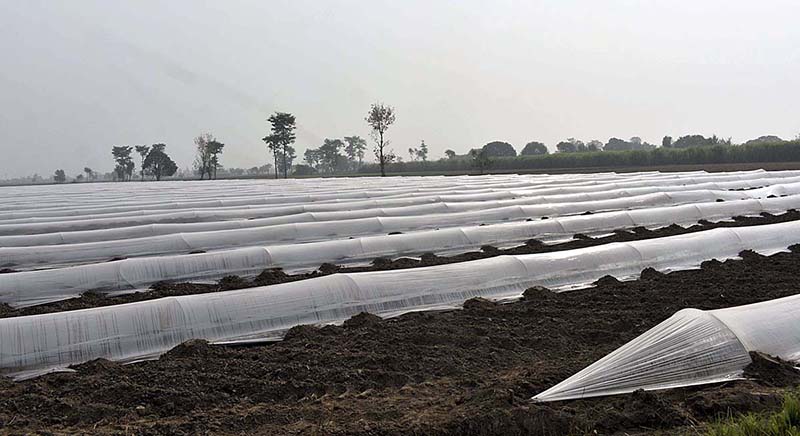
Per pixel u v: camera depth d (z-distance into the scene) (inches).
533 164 2945.4
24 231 652.1
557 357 259.0
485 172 2632.9
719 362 226.2
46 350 263.3
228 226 637.3
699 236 466.9
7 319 272.4
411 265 464.4
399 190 1113.4
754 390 212.7
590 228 603.5
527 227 565.0
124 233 598.2
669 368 223.0
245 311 304.5
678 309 321.4
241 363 255.1
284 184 1679.4
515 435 188.5
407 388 226.5
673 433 186.7
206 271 425.7
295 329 298.2
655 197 811.4
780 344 241.6
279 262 450.3
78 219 741.3
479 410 197.8
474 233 538.3
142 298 375.2
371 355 260.4
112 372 249.3
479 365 252.5
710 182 1128.8
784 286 362.9
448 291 350.9
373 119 2404.0
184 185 1877.5
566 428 190.9
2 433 194.1
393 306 333.1
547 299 353.1
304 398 222.4
